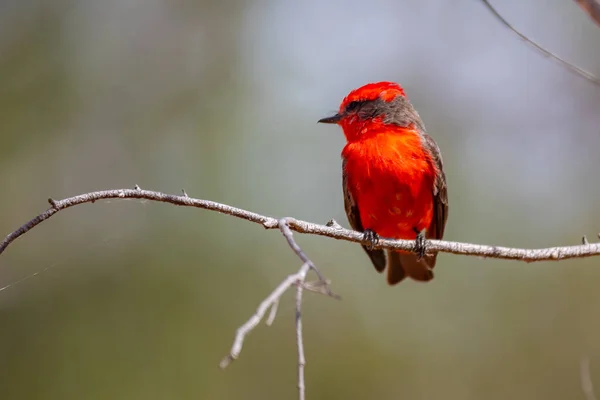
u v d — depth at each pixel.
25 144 14.45
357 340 14.30
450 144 15.37
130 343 13.43
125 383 13.19
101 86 14.92
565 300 14.55
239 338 5.02
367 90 9.83
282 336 14.01
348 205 10.03
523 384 14.19
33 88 14.61
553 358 14.27
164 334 13.59
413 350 14.39
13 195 14.19
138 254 13.97
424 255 8.77
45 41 14.77
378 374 14.14
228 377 13.49
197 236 14.20
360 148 9.60
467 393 14.16
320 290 5.62
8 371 12.98
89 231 14.08
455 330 14.48
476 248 8.20
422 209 9.68
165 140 14.88
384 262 10.66
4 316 13.29
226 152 14.84
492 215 14.88
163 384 13.30
